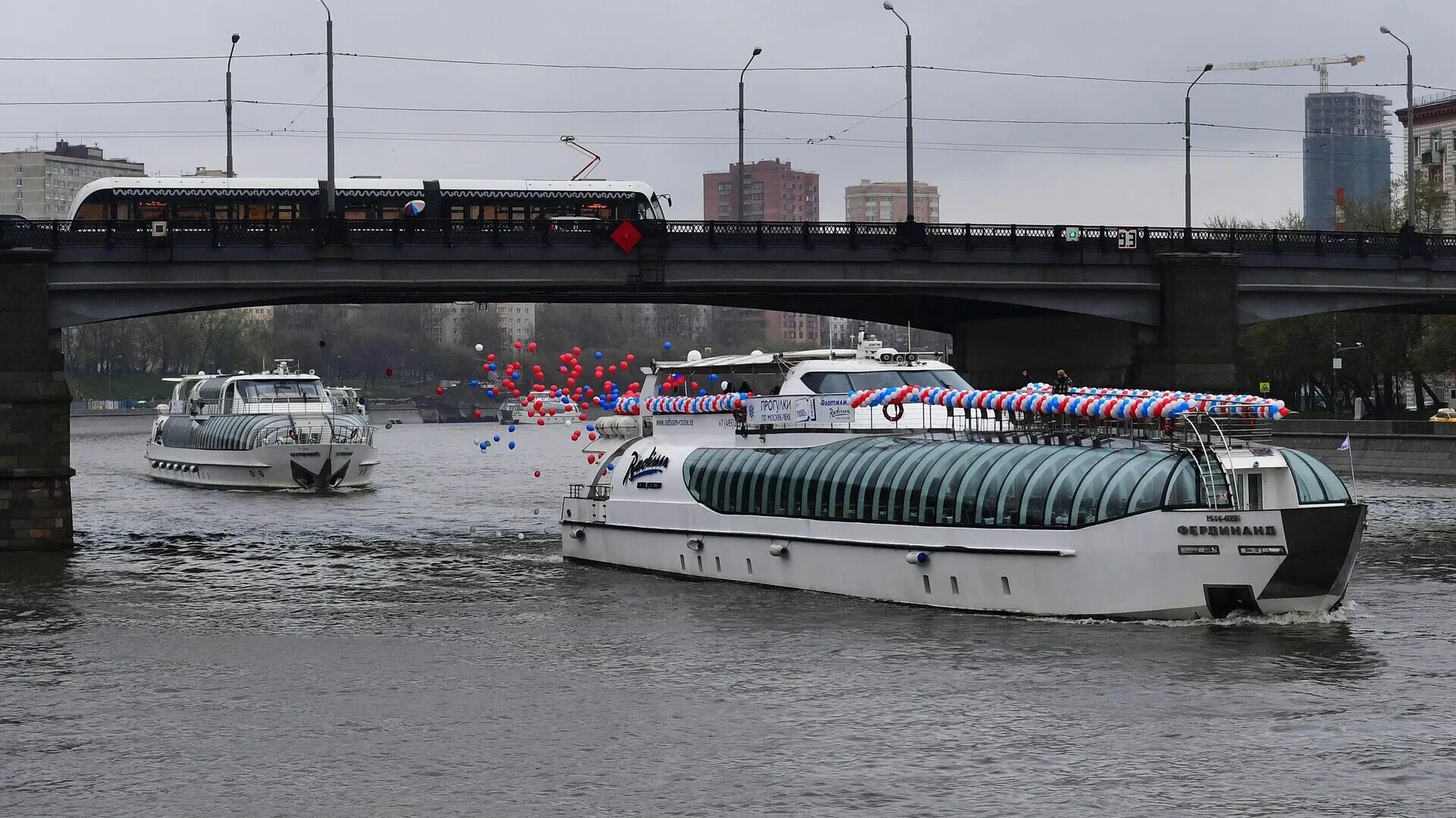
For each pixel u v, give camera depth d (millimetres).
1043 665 49562
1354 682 47062
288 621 61438
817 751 41719
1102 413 56094
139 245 81938
